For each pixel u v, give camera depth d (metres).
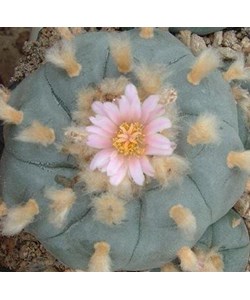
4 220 0.19
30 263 0.24
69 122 0.18
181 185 0.17
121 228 0.17
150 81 0.17
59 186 0.17
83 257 0.18
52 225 0.18
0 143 0.22
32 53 0.25
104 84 0.17
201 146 0.17
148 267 0.19
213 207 0.18
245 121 0.21
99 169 0.17
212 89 0.18
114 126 0.16
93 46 0.18
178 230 0.17
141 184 0.16
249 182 0.21
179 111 0.17
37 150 0.18
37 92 0.18
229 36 0.24
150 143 0.16
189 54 0.19
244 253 0.22
